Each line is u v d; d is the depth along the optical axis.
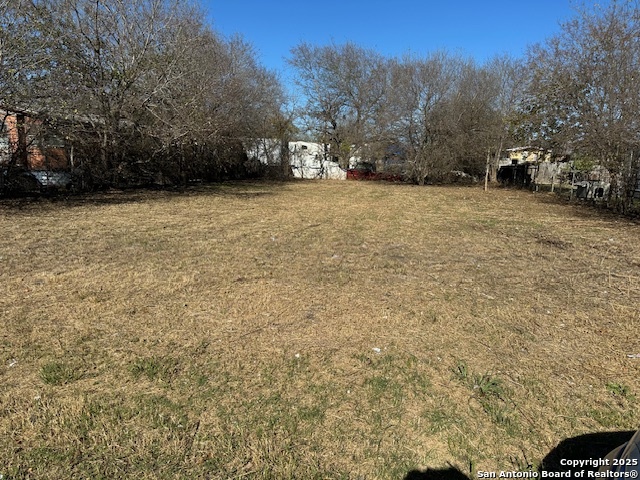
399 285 4.93
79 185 13.77
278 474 2.02
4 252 5.95
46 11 10.59
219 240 7.24
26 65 9.64
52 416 2.39
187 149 18.14
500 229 9.23
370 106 30.38
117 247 6.49
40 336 3.36
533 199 16.59
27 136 11.33
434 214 11.66
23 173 12.11
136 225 8.46
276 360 3.08
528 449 2.24
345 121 31.73
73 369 2.88
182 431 2.30
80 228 7.92
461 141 23.84
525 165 24.05
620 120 11.55
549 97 13.94
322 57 30.42
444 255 6.57
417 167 24.84
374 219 10.37
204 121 15.52
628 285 5.07
